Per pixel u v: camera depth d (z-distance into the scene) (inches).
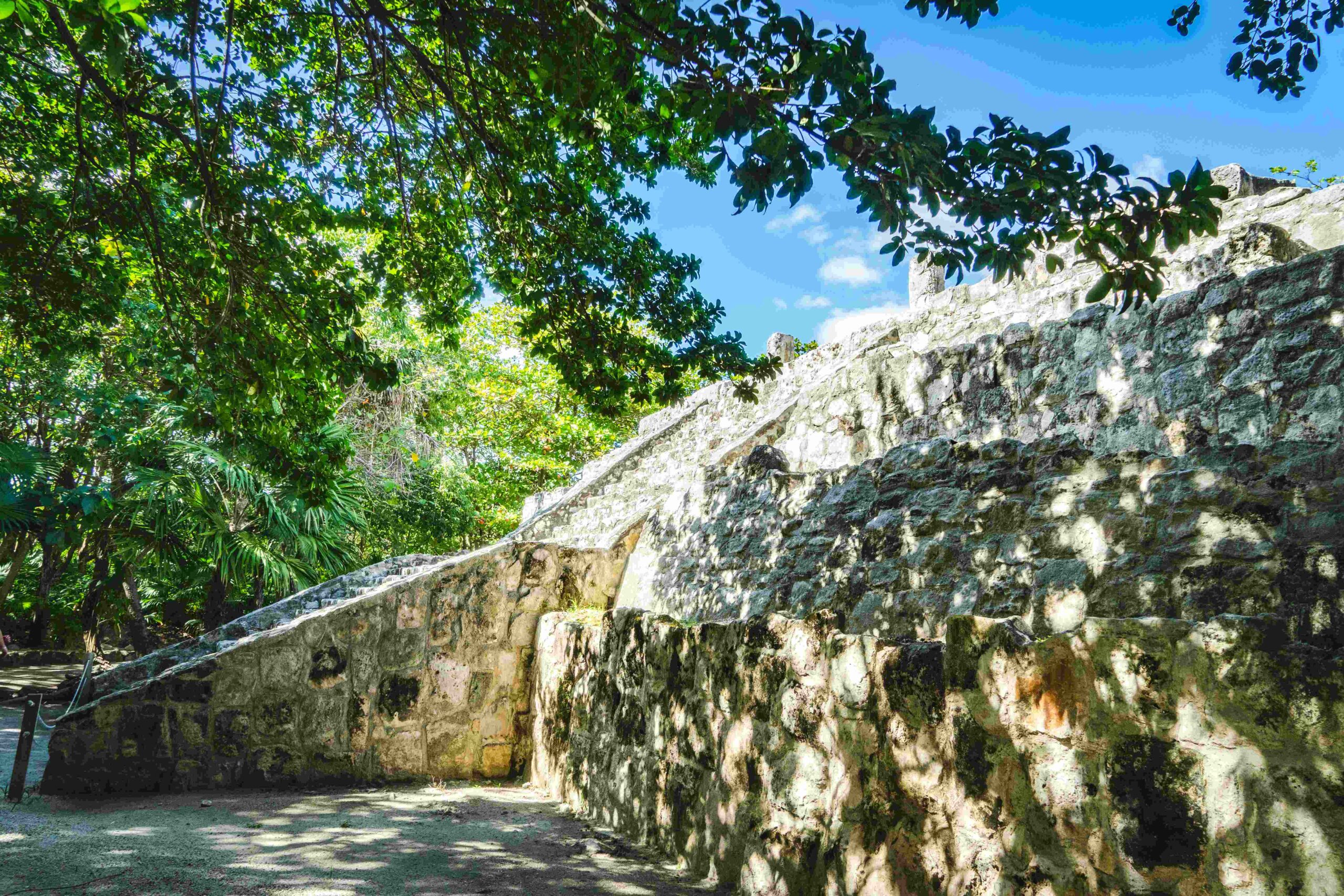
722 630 179.2
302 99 235.5
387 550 668.7
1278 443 150.1
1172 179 116.3
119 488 469.7
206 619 482.6
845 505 238.2
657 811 195.0
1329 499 136.6
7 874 158.9
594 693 235.1
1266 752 86.2
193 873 165.9
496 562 297.3
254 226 224.2
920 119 112.4
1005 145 117.9
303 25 235.5
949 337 367.6
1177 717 94.3
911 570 209.3
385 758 271.4
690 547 299.6
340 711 268.5
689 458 462.0
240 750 257.6
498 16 179.0
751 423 448.1
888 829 131.0
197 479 461.4
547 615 289.3
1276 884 83.4
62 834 191.9
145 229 225.6
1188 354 201.9
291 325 236.4
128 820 209.6
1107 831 98.9
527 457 824.9
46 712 365.4
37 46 206.1
